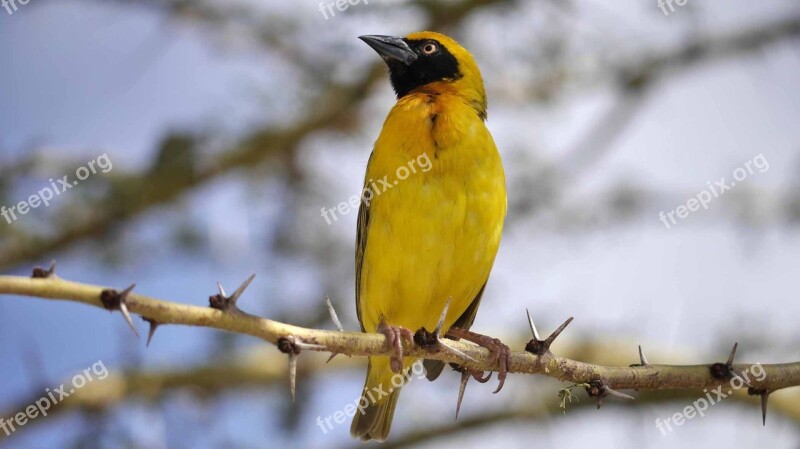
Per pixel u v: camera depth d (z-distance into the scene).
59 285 5.33
